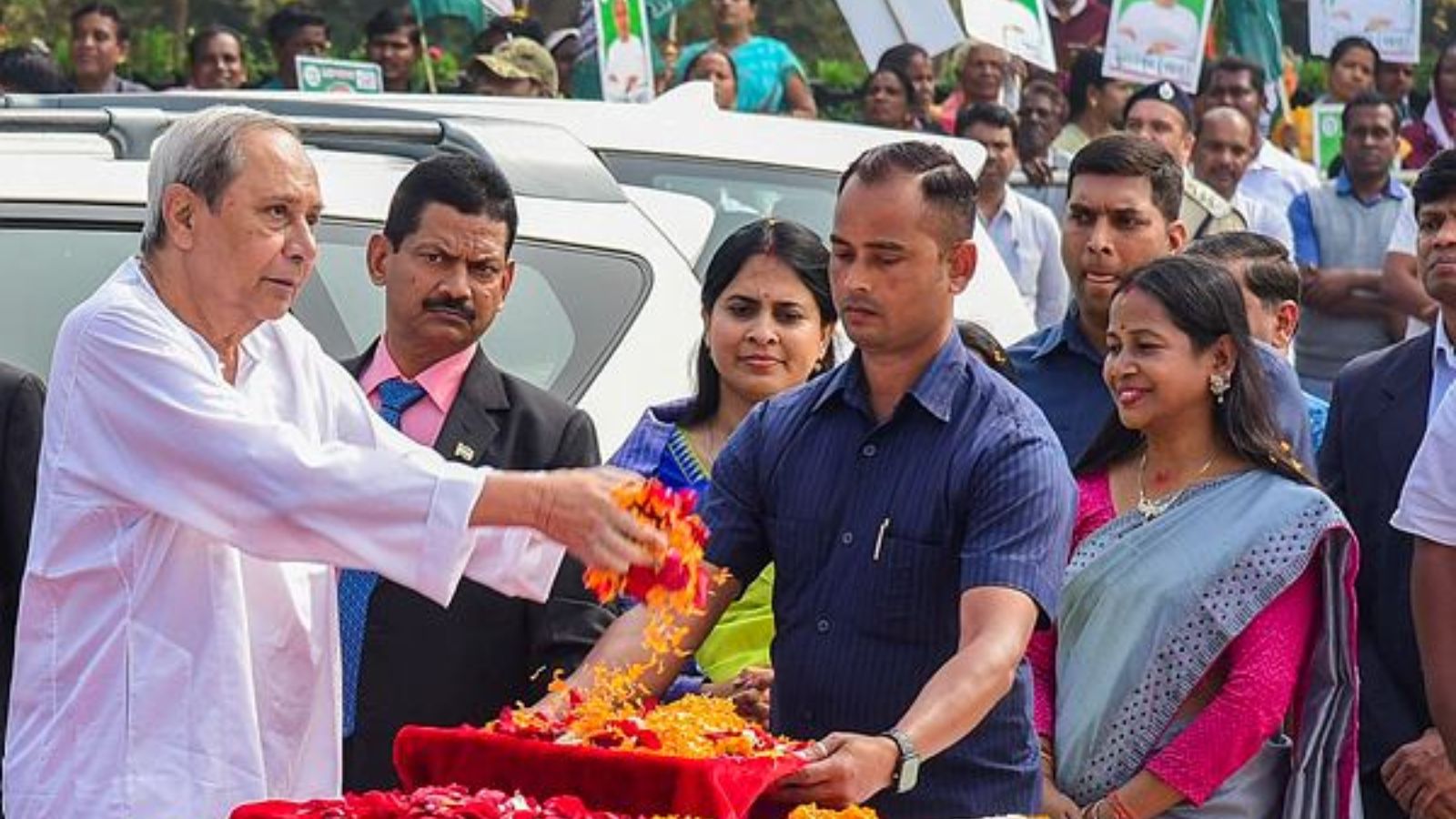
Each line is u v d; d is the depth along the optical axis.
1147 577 7.34
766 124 10.35
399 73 15.81
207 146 6.07
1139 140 8.79
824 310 7.82
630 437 7.91
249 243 6.07
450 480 5.89
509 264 7.55
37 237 8.02
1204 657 7.28
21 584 7.15
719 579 6.56
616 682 6.25
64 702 6.16
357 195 8.48
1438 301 8.55
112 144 8.55
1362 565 8.58
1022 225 13.63
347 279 8.34
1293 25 21.86
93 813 6.08
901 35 15.57
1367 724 8.45
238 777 6.14
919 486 6.36
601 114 10.08
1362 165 14.62
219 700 6.13
